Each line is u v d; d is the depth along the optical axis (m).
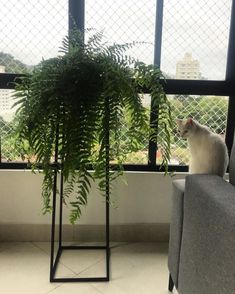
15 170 2.03
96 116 1.37
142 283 1.70
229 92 1.98
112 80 1.35
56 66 1.42
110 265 1.86
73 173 1.42
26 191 2.05
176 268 1.50
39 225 2.10
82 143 1.35
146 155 2.07
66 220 2.07
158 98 1.46
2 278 1.71
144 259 1.94
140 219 2.12
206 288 1.14
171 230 1.57
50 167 1.46
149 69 1.44
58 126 1.38
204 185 1.20
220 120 2.06
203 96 2.01
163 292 1.62
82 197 1.47
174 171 2.06
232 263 0.95
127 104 1.42
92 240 2.13
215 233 1.06
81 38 1.49
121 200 2.09
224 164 1.49
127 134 1.48
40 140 1.42
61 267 1.82
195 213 1.23
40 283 1.67
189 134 1.58
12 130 1.73
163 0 1.90
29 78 1.45
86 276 1.74
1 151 2.05
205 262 1.15
